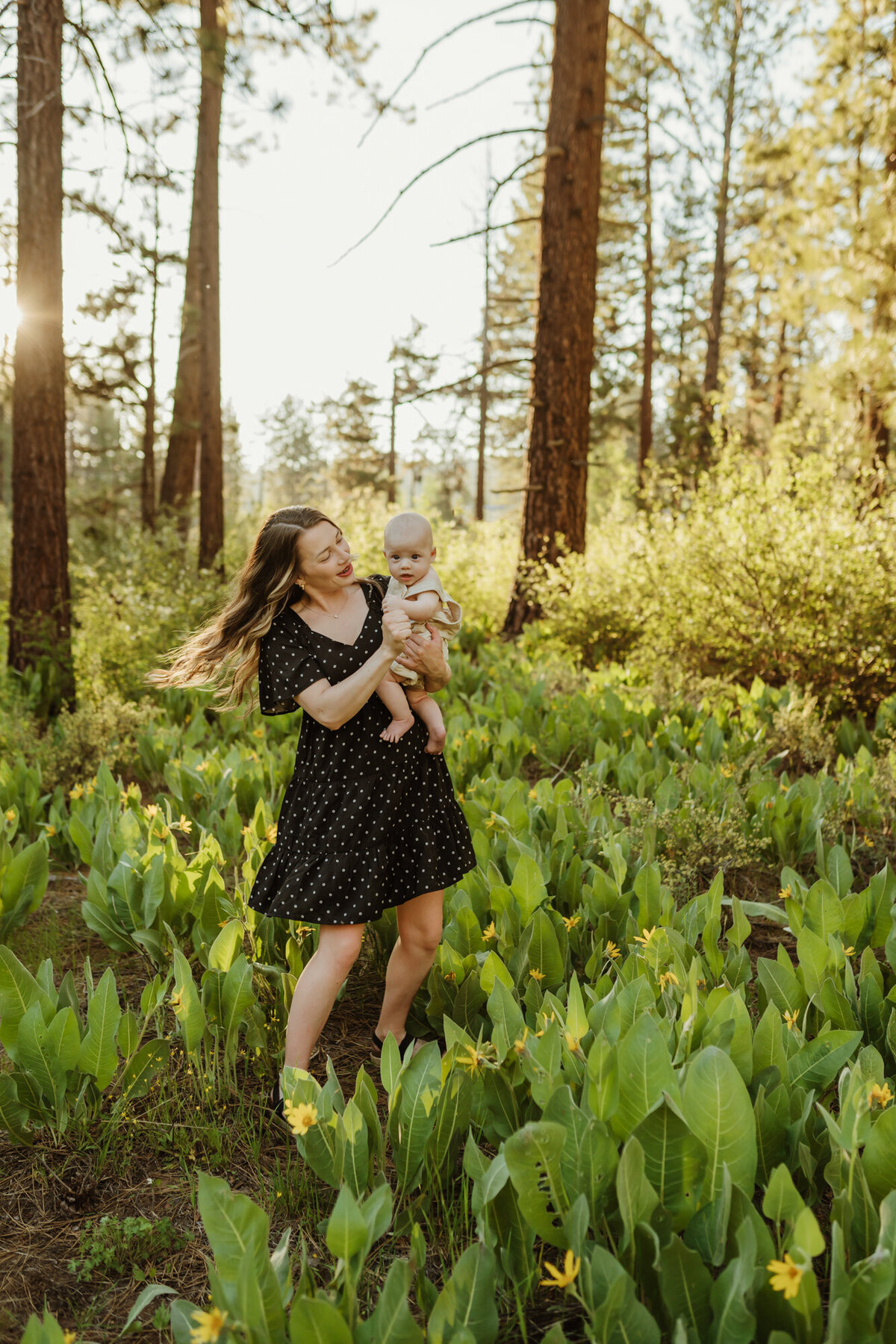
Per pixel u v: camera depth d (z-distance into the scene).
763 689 6.09
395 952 2.54
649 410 24.72
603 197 23.95
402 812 2.37
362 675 2.15
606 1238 1.65
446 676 2.43
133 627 8.68
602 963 2.69
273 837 3.25
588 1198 1.65
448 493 39.25
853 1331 1.35
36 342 7.55
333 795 2.28
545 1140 1.58
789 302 11.27
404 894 2.35
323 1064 2.60
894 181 10.11
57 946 3.41
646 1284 1.55
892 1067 2.27
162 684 2.49
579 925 2.99
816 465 7.72
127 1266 1.86
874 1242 1.55
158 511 16.11
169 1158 2.21
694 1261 1.43
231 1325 1.40
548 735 5.54
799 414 8.94
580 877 3.24
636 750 4.95
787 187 16.22
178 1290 1.79
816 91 11.13
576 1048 1.91
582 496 9.87
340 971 2.26
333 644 2.30
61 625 7.74
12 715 6.46
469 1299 1.46
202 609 8.84
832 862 3.21
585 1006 2.42
